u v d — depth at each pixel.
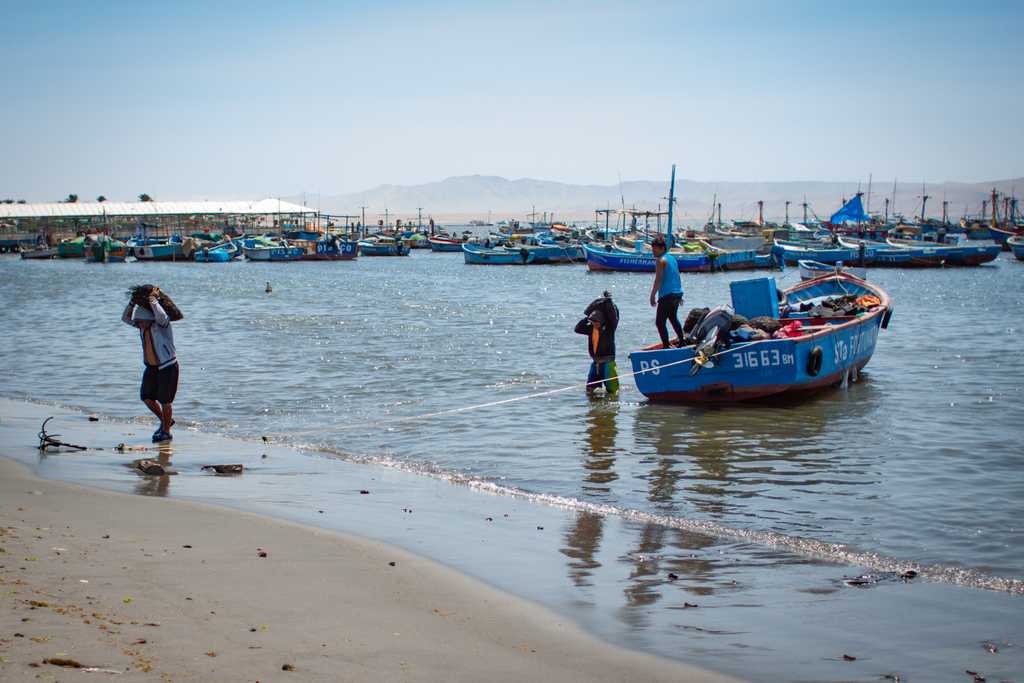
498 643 6.20
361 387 18.20
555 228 129.38
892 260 78.75
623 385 18.50
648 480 11.26
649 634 6.50
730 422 14.85
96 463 11.75
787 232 110.38
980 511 9.88
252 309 39.59
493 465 12.05
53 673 5.06
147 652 5.52
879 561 8.25
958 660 6.18
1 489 9.95
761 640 6.44
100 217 151.62
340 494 10.46
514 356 22.70
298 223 168.00
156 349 13.03
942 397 16.98
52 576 6.90
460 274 75.38
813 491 10.73
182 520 8.93
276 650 5.75
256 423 14.87
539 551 8.42
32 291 53.69
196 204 163.75
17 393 17.77
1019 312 36.59
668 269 16.83
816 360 16.38
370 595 7.00
